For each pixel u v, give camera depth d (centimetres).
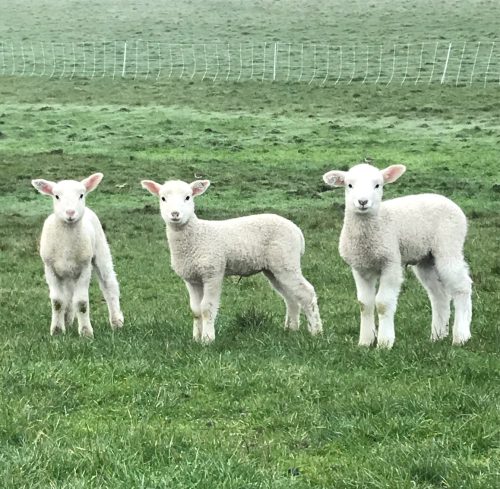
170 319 1487
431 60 5822
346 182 1211
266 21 7712
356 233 1201
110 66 5934
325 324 1451
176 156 3703
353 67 5716
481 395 912
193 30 7331
